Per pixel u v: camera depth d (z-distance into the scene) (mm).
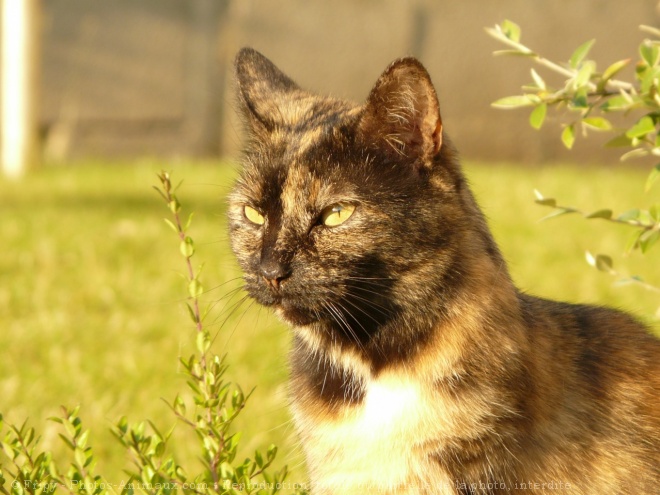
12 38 17609
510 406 4598
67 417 4539
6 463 6074
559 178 17656
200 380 4574
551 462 4758
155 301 10211
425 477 4680
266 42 21219
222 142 21547
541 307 5250
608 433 4926
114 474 6441
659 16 19922
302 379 5082
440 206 4656
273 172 4855
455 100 21422
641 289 10289
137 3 20797
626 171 20078
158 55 21094
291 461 6480
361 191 4645
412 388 4691
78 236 12758
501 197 15500
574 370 4953
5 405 7473
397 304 4676
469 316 4660
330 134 4809
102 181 17188
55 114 20594
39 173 17938
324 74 21359
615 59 20938
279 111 5309
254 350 8711
